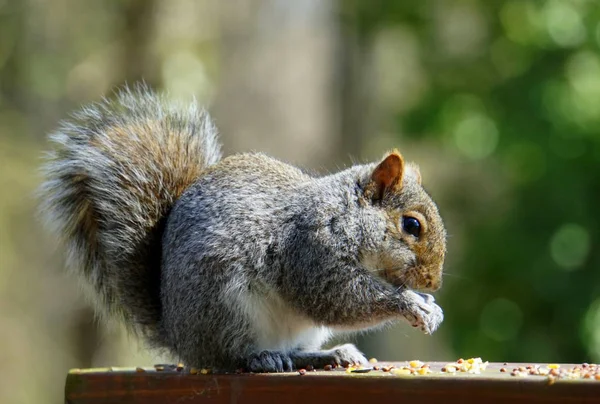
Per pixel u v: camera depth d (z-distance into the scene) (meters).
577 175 16.11
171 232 7.11
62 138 7.67
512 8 18.14
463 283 16.77
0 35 18.80
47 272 18.50
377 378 5.75
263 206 7.12
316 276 7.11
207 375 6.33
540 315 16.19
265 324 7.03
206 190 7.12
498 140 16.89
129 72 18.16
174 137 7.69
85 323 18.19
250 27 18.70
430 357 19.97
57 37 18.97
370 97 19.31
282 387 6.04
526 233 16.30
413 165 8.11
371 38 19.19
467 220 17.84
